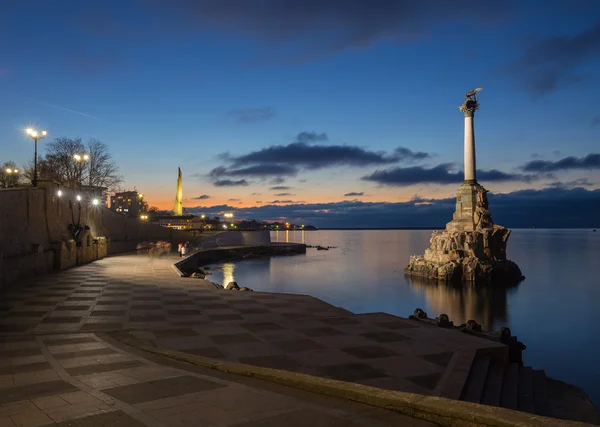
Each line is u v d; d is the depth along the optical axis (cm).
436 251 7200
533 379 1220
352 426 504
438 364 1000
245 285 5675
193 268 5706
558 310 4634
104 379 751
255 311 1673
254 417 542
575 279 6975
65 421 536
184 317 1539
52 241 3067
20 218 2523
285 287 5775
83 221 4078
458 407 499
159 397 636
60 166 6769
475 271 6550
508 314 4422
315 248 16700
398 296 5372
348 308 4603
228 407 584
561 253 13062
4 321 1403
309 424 513
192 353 1066
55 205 3195
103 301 1839
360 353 1084
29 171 6988
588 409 1075
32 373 802
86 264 3731
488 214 7144
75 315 1526
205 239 9856
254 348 1123
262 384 714
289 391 666
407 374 926
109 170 7144
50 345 1084
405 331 1335
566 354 2938
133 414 559
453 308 4725
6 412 573
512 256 11838
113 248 5378
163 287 2358
